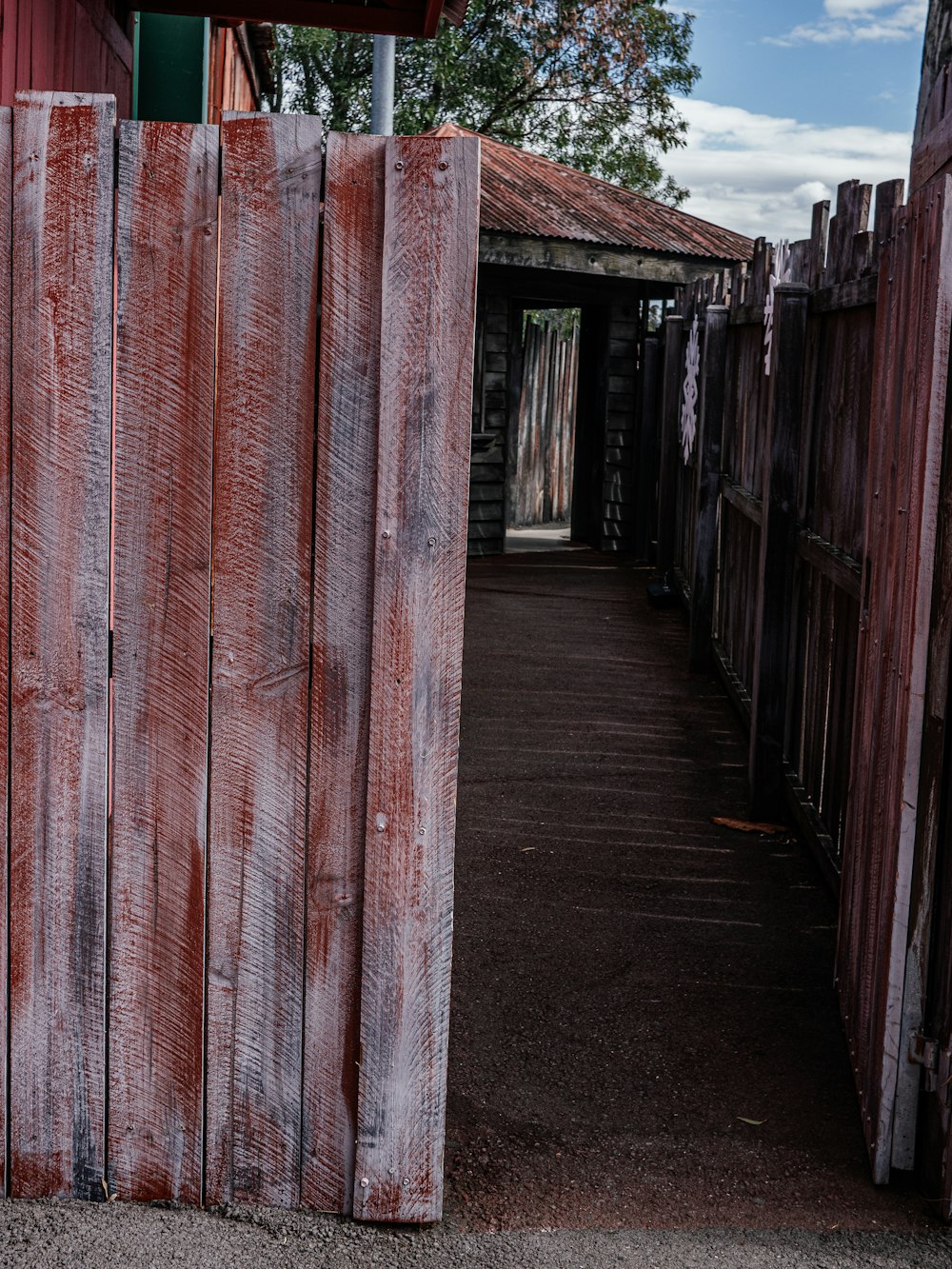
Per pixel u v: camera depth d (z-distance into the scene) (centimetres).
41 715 254
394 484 249
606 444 1397
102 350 246
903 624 290
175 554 252
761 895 474
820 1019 380
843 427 472
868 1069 312
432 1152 267
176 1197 268
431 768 256
